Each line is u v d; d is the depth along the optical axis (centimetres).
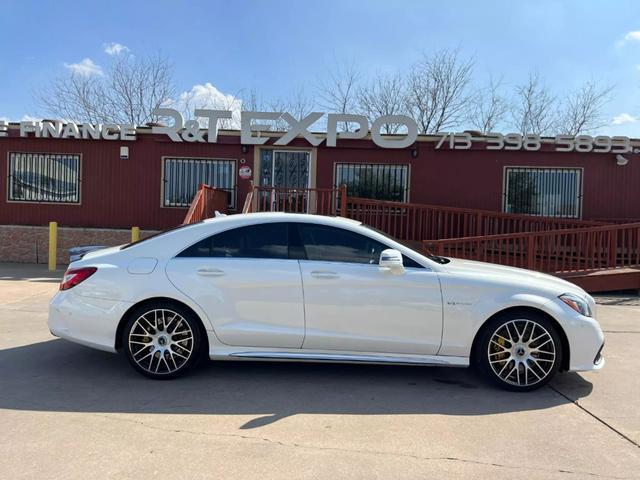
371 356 463
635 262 1160
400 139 1318
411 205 1172
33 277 1110
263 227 483
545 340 452
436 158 1336
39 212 1384
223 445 344
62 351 561
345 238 479
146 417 389
